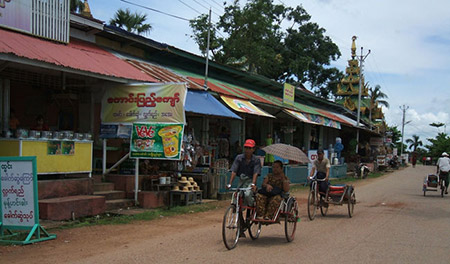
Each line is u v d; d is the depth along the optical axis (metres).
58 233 7.88
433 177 16.97
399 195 16.92
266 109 21.14
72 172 10.19
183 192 11.66
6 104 10.87
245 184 7.57
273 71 38.31
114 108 11.65
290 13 40.91
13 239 7.23
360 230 8.99
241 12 28.62
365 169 28.34
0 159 7.31
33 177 7.17
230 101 15.25
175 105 10.95
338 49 43.00
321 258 6.52
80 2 24.72
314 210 10.60
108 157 12.73
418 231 8.94
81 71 9.93
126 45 14.88
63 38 11.47
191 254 6.62
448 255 6.83
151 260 6.22
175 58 17.00
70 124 12.75
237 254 6.68
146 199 11.12
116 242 7.36
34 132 9.34
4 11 9.89
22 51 8.94
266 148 9.14
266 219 7.50
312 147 28.59
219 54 28.86
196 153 13.99
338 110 38.91
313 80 45.50
